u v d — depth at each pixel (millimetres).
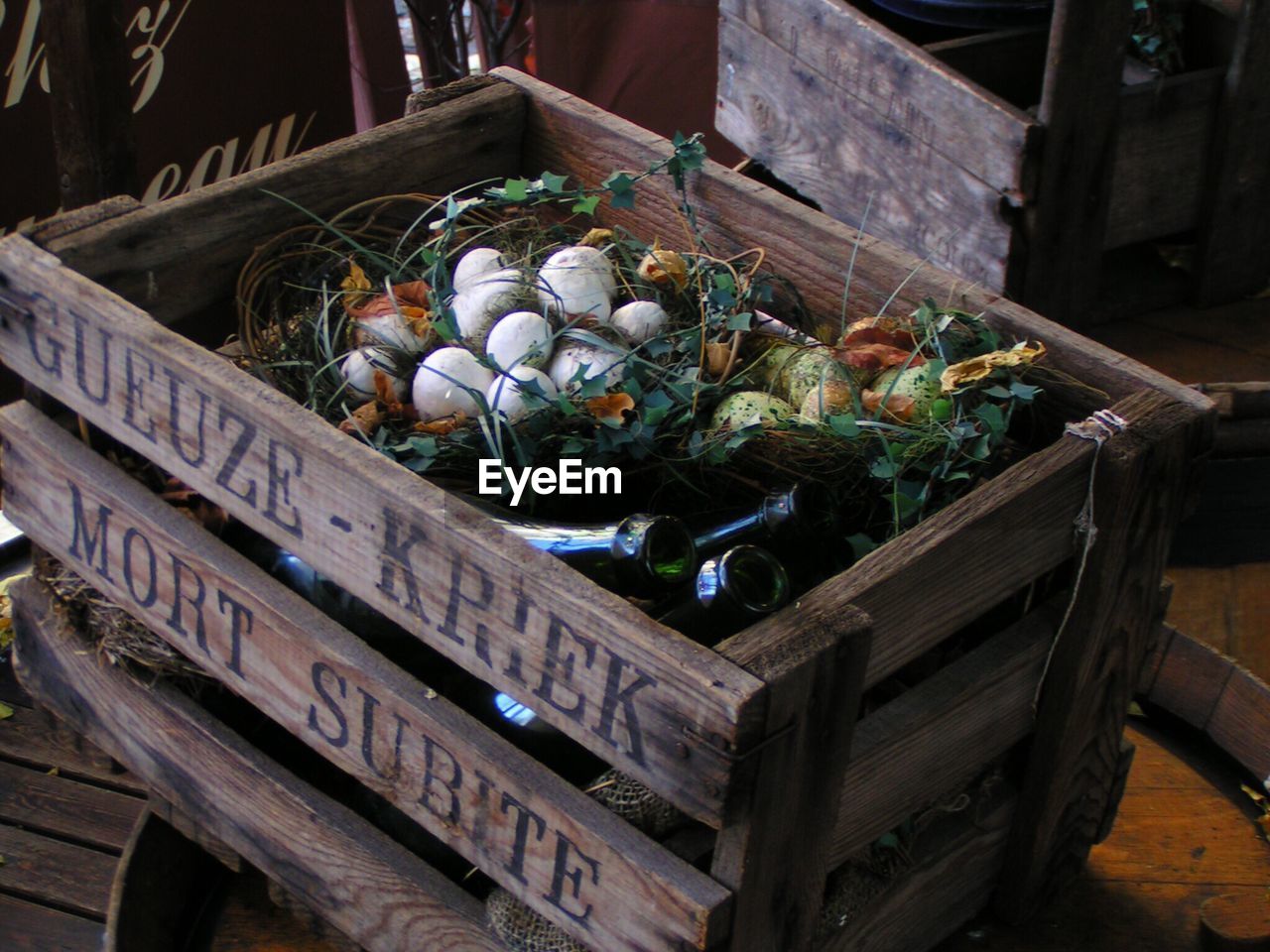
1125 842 1338
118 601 1279
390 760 1152
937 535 1072
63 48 1662
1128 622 1193
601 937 1081
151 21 1980
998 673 1164
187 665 1278
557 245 1364
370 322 1282
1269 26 1649
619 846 1054
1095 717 1220
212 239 1322
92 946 1421
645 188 1399
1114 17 1531
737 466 1211
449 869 1228
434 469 1205
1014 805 1246
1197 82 1656
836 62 1726
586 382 1194
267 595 1177
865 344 1253
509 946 1138
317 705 1177
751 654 998
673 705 1001
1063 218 1595
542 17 2562
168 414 1192
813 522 1178
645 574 1108
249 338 1305
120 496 1238
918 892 1207
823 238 1317
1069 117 1551
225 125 2164
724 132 1937
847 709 1034
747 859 1022
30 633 1358
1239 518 1601
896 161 1689
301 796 1219
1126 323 1749
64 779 1535
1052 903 1295
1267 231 1768
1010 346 1236
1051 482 1114
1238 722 1360
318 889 1233
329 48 2268
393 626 1229
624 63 2588
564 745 1188
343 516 1119
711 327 1284
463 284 1306
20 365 1280
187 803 1296
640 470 1209
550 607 1037
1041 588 1205
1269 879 1311
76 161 1716
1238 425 1556
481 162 1447
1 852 1479
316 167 1356
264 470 1149
